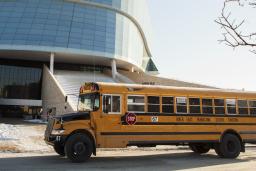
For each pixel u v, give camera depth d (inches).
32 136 933.8
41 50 2386.8
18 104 2477.9
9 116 2477.9
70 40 2490.2
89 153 547.2
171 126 607.2
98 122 559.5
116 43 2687.0
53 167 484.7
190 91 640.4
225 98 672.4
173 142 606.5
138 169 484.7
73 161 537.3
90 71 2876.5
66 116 550.9
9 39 2386.8
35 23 2513.5
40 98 2637.8
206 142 638.5
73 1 2701.8
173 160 603.5
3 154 636.7
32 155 634.8
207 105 651.5
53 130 550.6
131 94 585.6
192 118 629.6
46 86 2289.6
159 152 746.8
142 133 581.6
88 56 2566.4
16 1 2640.3
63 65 2802.7
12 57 2598.4
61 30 2522.1
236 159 637.9
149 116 591.2
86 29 2608.3
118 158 621.3
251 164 559.2
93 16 2709.2
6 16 2536.9
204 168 505.0
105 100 566.9
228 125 665.0
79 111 597.9
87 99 586.2
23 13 2564.0
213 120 650.8
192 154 714.2
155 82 2460.6
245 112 689.0
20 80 2642.7
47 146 761.0
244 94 696.4
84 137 546.6
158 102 604.4
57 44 2433.6
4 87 2591.0
